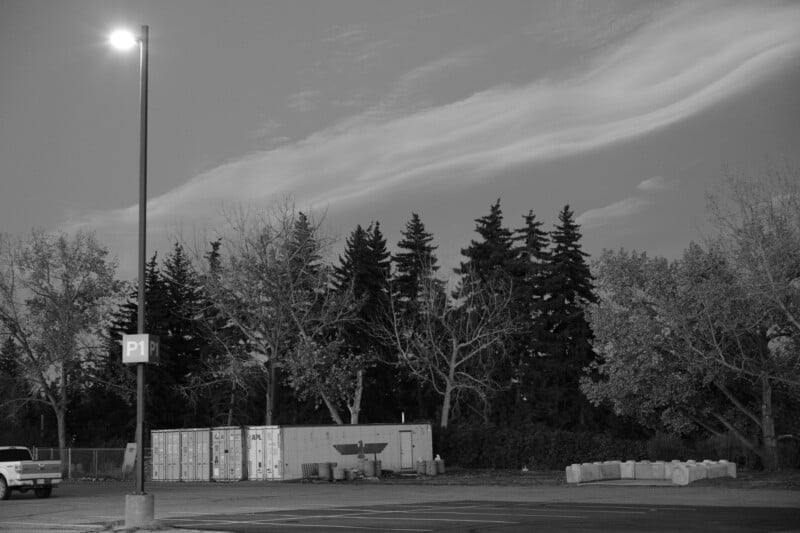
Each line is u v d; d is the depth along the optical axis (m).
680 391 47.09
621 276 48.62
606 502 28.12
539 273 77.12
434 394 82.69
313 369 61.41
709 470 37.84
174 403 85.44
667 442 52.00
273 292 63.88
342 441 51.25
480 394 64.88
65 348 68.25
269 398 65.06
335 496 35.25
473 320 69.81
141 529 21.22
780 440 48.59
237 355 66.06
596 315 49.53
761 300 42.25
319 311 65.44
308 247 64.69
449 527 20.59
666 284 47.50
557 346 74.12
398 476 51.00
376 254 81.69
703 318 45.19
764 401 46.34
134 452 59.69
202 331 78.12
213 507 29.94
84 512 29.12
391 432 53.44
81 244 69.56
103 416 85.50
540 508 26.17
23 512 29.70
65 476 62.28
